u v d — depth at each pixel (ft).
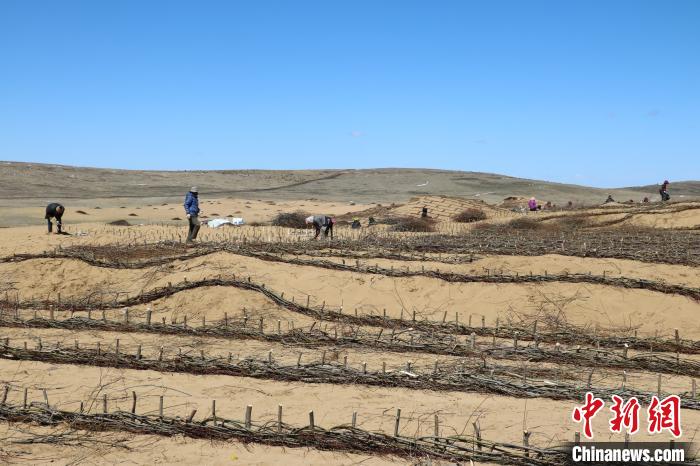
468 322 43.93
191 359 34.04
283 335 40.19
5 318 45.06
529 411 28.68
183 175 361.71
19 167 319.06
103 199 217.15
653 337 39.88
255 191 290.15
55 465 23.95
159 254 60.44
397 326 43.24
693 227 88.28
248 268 51.80
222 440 25.94
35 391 31.22
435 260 54.24
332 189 311.47
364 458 24.49
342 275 50.31
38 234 77.66
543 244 60.13
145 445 25.54
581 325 42.52
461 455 23.97
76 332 42.78
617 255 51.78
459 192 291.79
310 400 29.99
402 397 30.37
